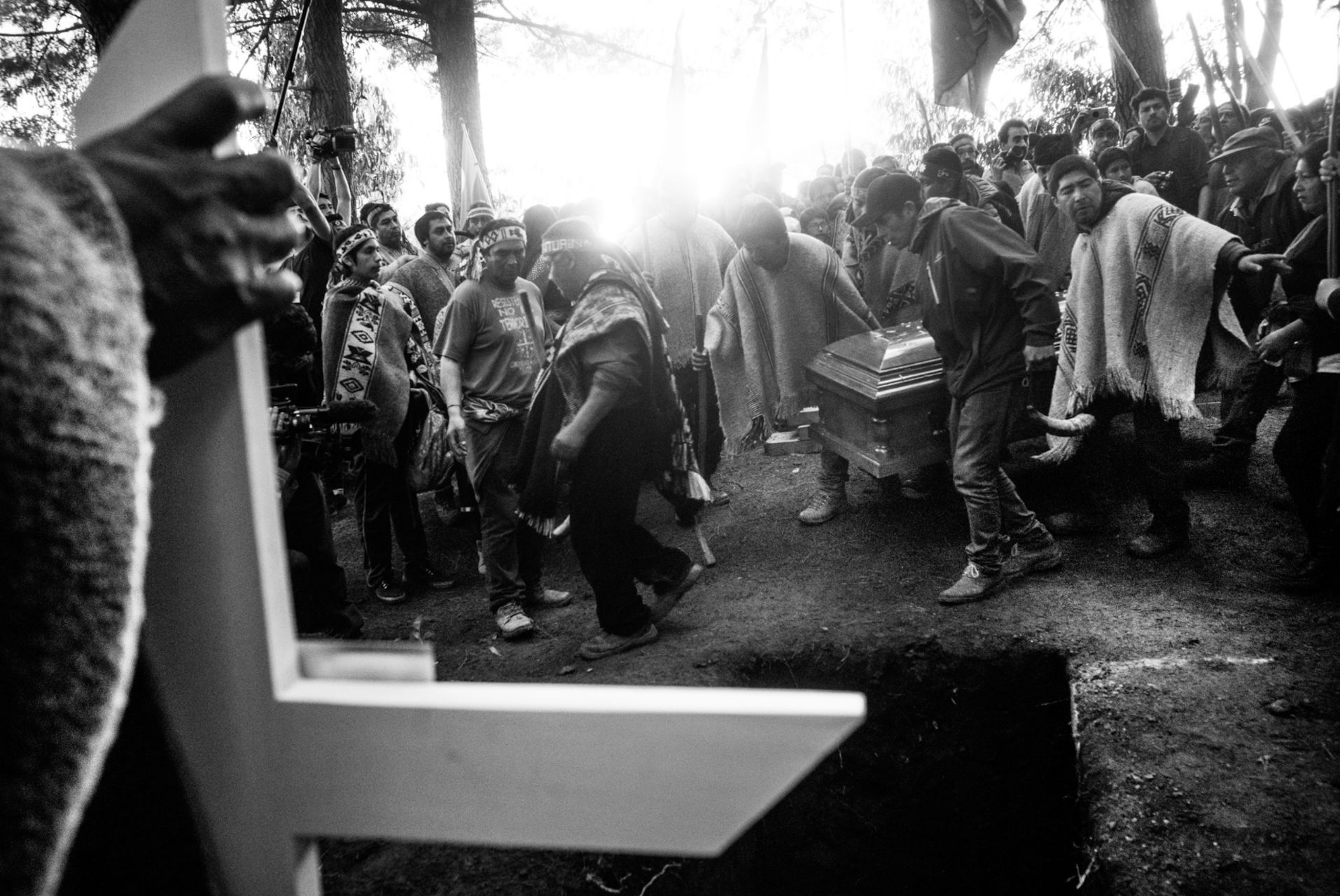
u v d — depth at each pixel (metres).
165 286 0.45
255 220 0.49
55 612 0.37
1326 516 3.86
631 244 5.94
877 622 4.36
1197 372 4.61
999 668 4.02
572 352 3.99
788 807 4.55
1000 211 6.49
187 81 0.53
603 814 0.58
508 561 4.83
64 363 0.37
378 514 5.45
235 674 0.57
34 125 11.70
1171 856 2.65
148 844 0.60
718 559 5.34
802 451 5.70
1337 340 3.84
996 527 4.38
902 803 4.29
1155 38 9.60
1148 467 4.51
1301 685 3.30
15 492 0.35
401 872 3.12
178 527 0.56
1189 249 4.29
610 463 4.11
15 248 0.36
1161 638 3.81
